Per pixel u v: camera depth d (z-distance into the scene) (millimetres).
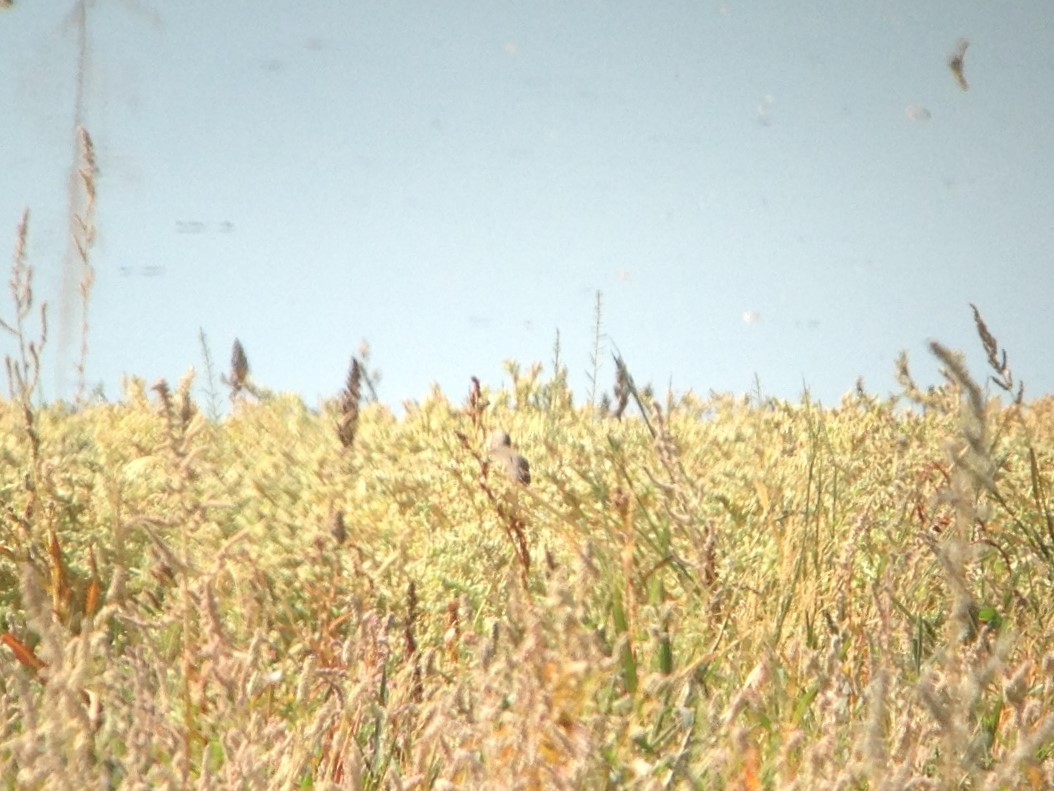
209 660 10531
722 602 13445
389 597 14734
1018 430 20453
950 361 8195
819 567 14062
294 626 13281
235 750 9562
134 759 8906
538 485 19266
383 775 10266
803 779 9195
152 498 16641
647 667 11570
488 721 9016
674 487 14703
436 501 19047
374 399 23094
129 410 22125
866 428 21016
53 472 16828
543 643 8883
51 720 8742
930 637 12883
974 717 10562
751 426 23438
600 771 9109
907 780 8750
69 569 14891
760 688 11477
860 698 10633
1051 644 12609
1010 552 15070
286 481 19766
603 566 13930
